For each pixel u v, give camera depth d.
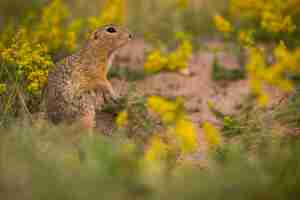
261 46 16.66
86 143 9.94
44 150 9.76
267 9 15.39
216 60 15.76
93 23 15.54
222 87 15.05
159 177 8.63
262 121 11.79
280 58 10.85
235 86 15.01
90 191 8.11
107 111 13.35
